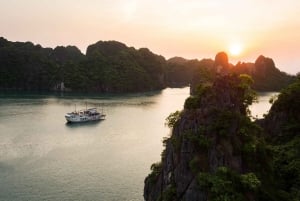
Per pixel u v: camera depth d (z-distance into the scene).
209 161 49.34
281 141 72.81
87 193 82.38
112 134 147.88
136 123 173.62
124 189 84.94
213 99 53.34
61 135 144.12
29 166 101.38
